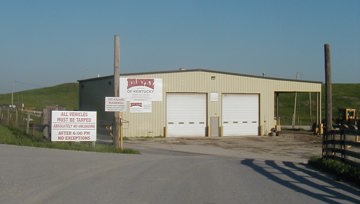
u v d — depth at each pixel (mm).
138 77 45125
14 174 13562
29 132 33656
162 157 23234
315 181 14273
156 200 10328
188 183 12992
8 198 10070
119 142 29000
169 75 46281
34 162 16734
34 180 12578
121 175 14180
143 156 23031
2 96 117062
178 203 10055
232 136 48250
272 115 50188
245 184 13078
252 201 10492
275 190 12125
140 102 45219
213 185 12727
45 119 30438
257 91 49594
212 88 47875
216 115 47938
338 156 18578
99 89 48188
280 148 37156
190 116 47031
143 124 45406
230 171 16297
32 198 10125
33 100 106750
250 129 49312
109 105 28188
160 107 45938
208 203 10148
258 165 19203
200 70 47469
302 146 38969
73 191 11125
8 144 25844
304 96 107250
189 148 35812
